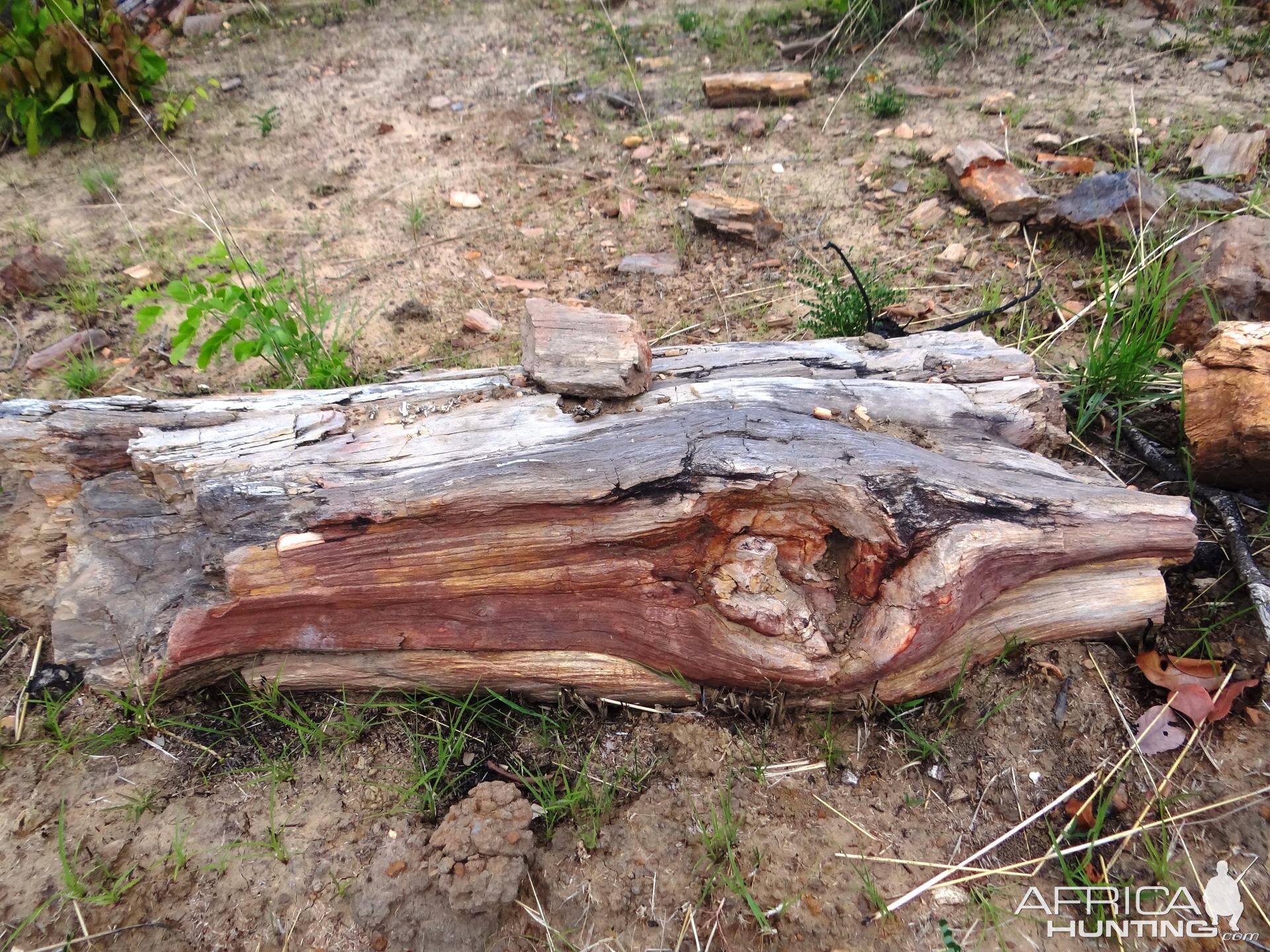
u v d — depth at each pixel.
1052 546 2.33
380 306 4.36
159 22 7.48
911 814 2.33
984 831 2.28
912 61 6.17
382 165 5.57
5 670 2.76
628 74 6.35
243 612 2.47
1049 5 6.43
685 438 2.40
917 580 2.22
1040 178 4.72
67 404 2.73
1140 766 2.32
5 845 2.34
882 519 2.24
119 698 2.59
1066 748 2.38
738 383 2.74
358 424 2.66
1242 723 2.38
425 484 2.35
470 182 5.34
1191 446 2.94
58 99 5.81
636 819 2.36
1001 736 2.42
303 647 2.57
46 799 2.45
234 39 7.35
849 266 3.67
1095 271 4.10
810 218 4.75
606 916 2.18
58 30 5.64
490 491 2.31
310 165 5.62
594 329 2.75
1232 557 2.72
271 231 4.99
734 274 4.44
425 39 7.19
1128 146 4.87
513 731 2.61
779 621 2.29
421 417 2.66
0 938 2.16
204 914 2.21
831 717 2.50
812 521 2.33
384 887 2.21
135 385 3.96
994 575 2.31
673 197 5.06
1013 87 5.71
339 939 2.16
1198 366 2.79
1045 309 3.92
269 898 2.23
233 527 2.44
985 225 4.52
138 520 2.62
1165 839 2.18
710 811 2.35
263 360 4.04
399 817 2.40
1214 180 4.47
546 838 2.33
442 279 4.55
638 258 4.57
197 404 2.78
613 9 7.43
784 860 2.25
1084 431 3.31
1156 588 2.51
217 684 2.70
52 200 5.41
